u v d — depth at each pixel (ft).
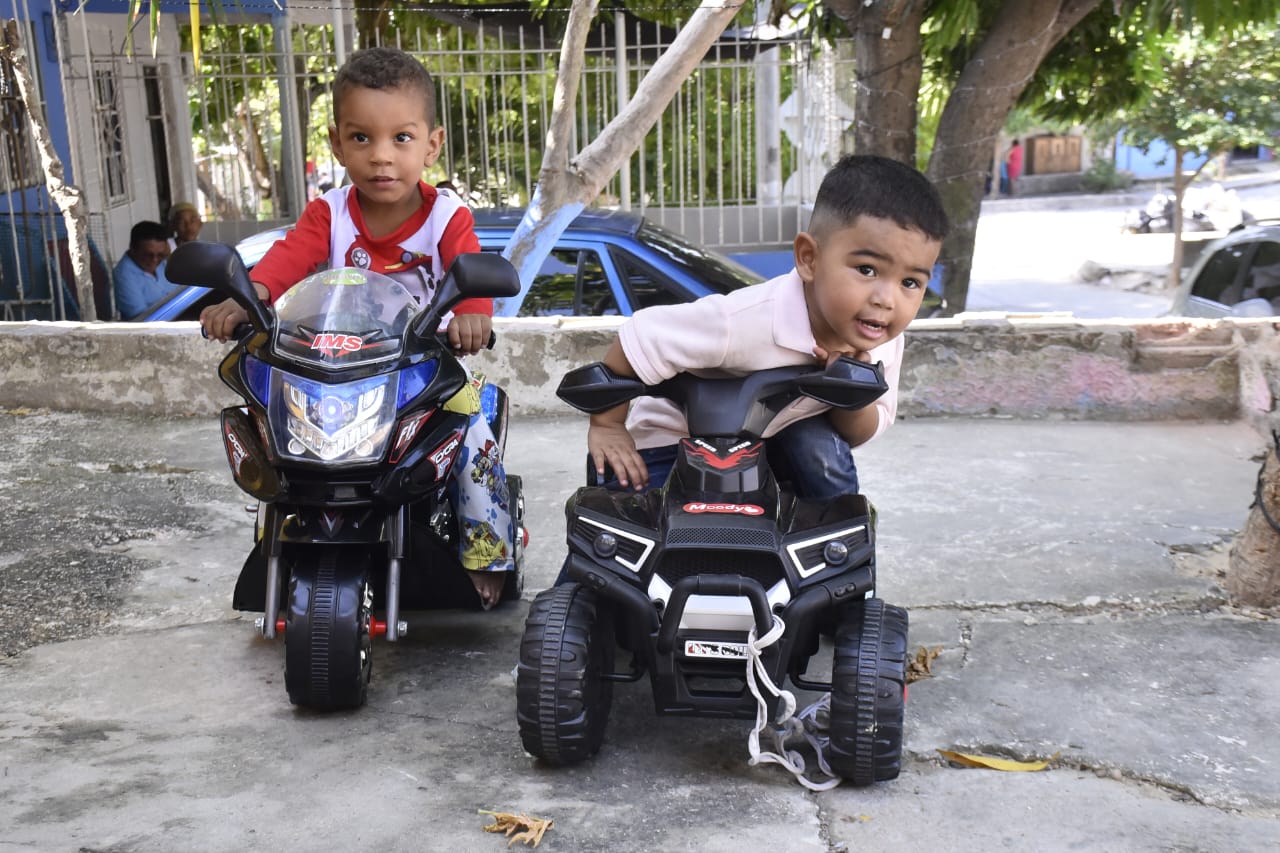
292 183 44.39
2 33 28.63
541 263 25.09
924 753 12.07
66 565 17.19
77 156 34.99
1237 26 33.71
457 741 12.35
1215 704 13.12
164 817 10.87
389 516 12.37
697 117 46.03
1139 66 41.29
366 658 12.76
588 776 11.65
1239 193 124.16
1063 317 25.36
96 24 42.68
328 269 13.53
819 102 44.70
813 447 12.47
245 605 13.64
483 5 45.75
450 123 42.88
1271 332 24.34
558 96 22.75
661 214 44.52
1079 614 15.57
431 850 10.39
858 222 10.41
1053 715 12.86
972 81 36.60
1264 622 15.34
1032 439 23.29
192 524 18.95
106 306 37.83
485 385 15.30
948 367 24.56
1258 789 11.42
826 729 11.85
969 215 37.68
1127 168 146.30
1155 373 24.36
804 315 11.24
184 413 25.03
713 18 22.94
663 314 11.52
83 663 14.19
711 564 10.82
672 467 12.56
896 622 11.50
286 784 11.48
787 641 10.79
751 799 11.23
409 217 13.47
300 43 50.01
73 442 23.11
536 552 17.78
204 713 12.96
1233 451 22.53
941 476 21.06
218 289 11.93
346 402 11.66
